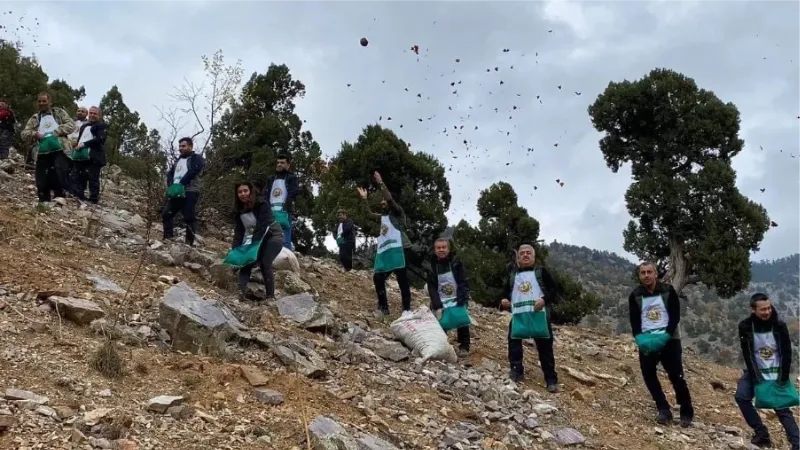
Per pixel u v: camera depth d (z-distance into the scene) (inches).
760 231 904.3
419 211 979.9
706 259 900.6
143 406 181.8
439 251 335.0
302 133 1030.4
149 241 371.6
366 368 269.9
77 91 1284.4
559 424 266.2
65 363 195.8
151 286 291.6
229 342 246.7
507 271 954.7
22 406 164.6
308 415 200.8
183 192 401.7
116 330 228.2
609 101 994.7
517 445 228.4
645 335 298.8
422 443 208.4
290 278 360.8
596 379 363.3
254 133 920.3
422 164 1035.3
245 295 315.6
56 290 245.9
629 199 962.1
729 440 290.8
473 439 223.0
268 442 178.7
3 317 217.5
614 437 267.0
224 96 598.2
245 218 319.6
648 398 349.7
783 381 281.4
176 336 237.0
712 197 918.4
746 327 289.3
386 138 1040.8
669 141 968.9
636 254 987.3
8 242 295.6
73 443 153.9
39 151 419.2
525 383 315.9
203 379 209.6
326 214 967.6
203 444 169.0
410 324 316.8
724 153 964.0
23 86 825.5
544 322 308.5
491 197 1051.3
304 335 285.1
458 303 332.2
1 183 446.6
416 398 249.3
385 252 373.1
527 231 1002.1
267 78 1034.1
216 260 348.2
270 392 208.4
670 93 956.6
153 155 521.7
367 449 180.9
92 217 385.1
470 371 303.1
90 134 458.9
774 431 326.3
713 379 425.7
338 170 1019.9
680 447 271.0
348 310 370.3
